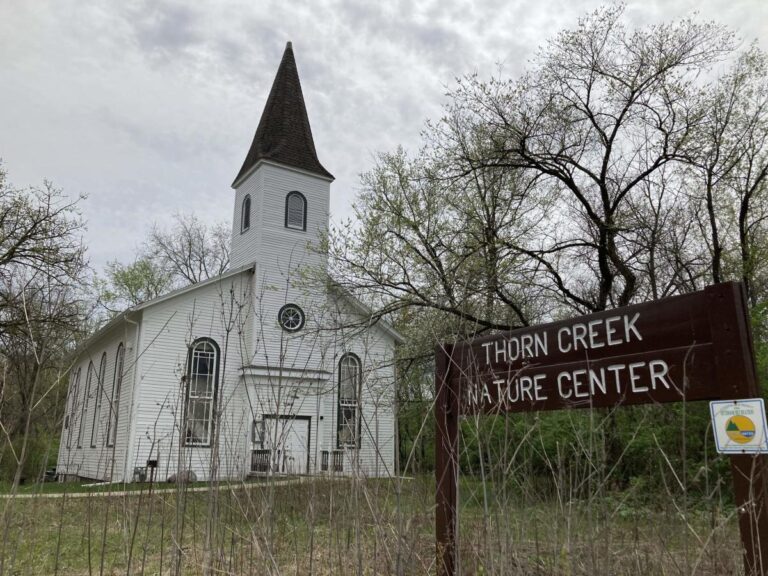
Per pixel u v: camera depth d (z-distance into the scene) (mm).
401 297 14688
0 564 4223
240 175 23859
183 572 5191
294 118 24078
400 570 3305
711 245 19297
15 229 19172
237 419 18500
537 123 15922
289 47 25531
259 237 21453
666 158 15203
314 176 23406
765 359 8438
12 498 4137
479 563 3875
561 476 3318
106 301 27172
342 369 19984
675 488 4969
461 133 16312
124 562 6020
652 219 18156
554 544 3451
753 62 16297
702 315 3135
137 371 18219
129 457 17344
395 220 15438
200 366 19156
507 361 4117
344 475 4383
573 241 16047
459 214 15812
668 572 3570
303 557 4758
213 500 4508
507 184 16328
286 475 5398
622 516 4656
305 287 16578
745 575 2715
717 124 15945
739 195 17719
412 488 3785
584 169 15414
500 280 13883
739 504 2793
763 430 2754
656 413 7395
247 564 4793
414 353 13977
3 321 13883
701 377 3090
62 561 6145
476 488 3990
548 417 7137
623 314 3525
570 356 3766
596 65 15586
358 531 3518
